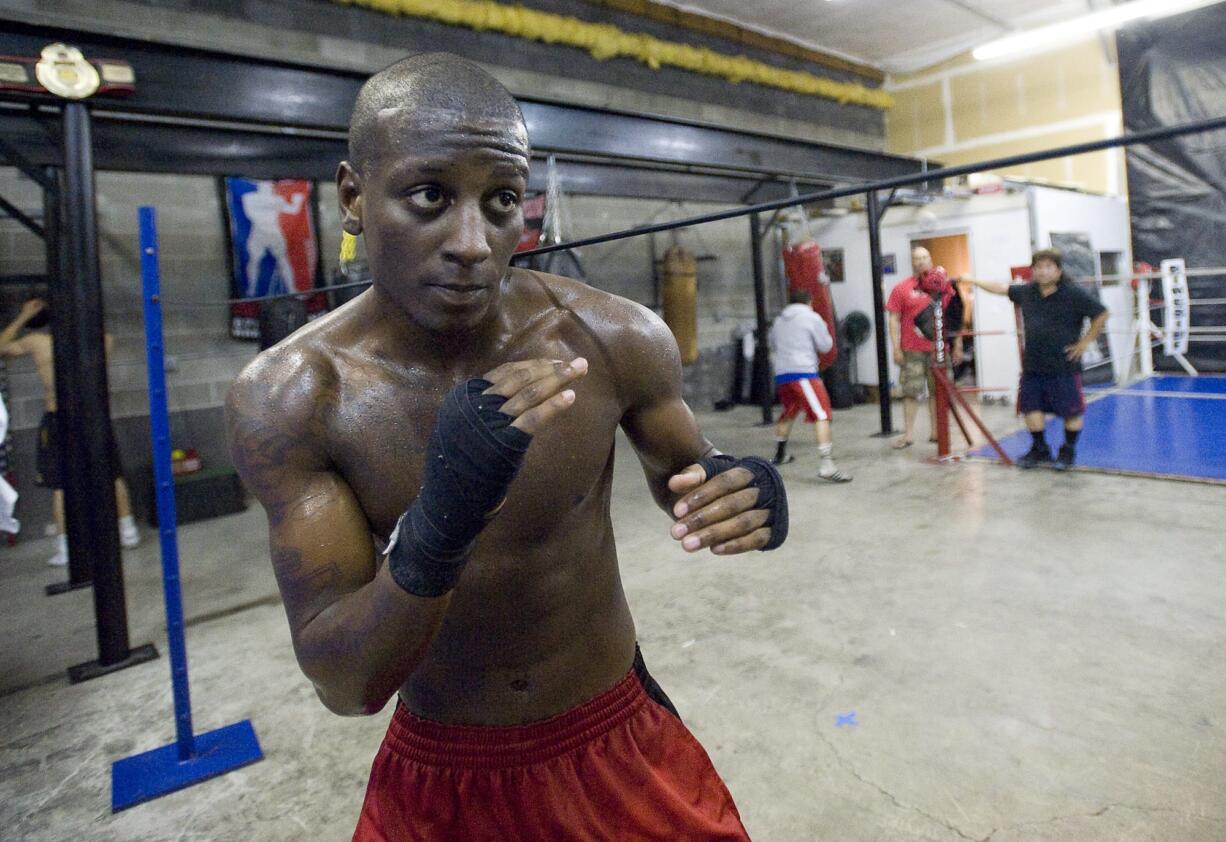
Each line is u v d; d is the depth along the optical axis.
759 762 1.94
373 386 0.72
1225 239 7.90
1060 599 2.76
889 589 2.97
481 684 0.84
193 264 5.45
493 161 0.62
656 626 2.80
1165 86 8.12
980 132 9.51
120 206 5.18
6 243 4.76
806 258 7.40
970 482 4.47
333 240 6.06
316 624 0.64
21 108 3.10
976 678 2.26
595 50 7.39
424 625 0.59
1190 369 8.08
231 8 5.55
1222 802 1.67
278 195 5.63
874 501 4.22
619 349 0.82
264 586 3.64
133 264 5.26
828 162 6.59
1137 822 1.63
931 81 9.84
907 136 10.16
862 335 8.09
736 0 7.92
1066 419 4.51
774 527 0.76
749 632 2.69
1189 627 2.48
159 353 2.05
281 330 5.53
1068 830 1.62
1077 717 2.02
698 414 8.27
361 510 0.73
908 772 1.85
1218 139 7.84
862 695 2.21
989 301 7.21
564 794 0.86
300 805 1.95
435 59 0.64
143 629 3.18
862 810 1.74
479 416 0.54
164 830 1.88
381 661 0.60
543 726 0.86
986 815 1.68
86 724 2.43
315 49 5.93
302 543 0.67
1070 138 8.80
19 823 1.94
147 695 2.60
